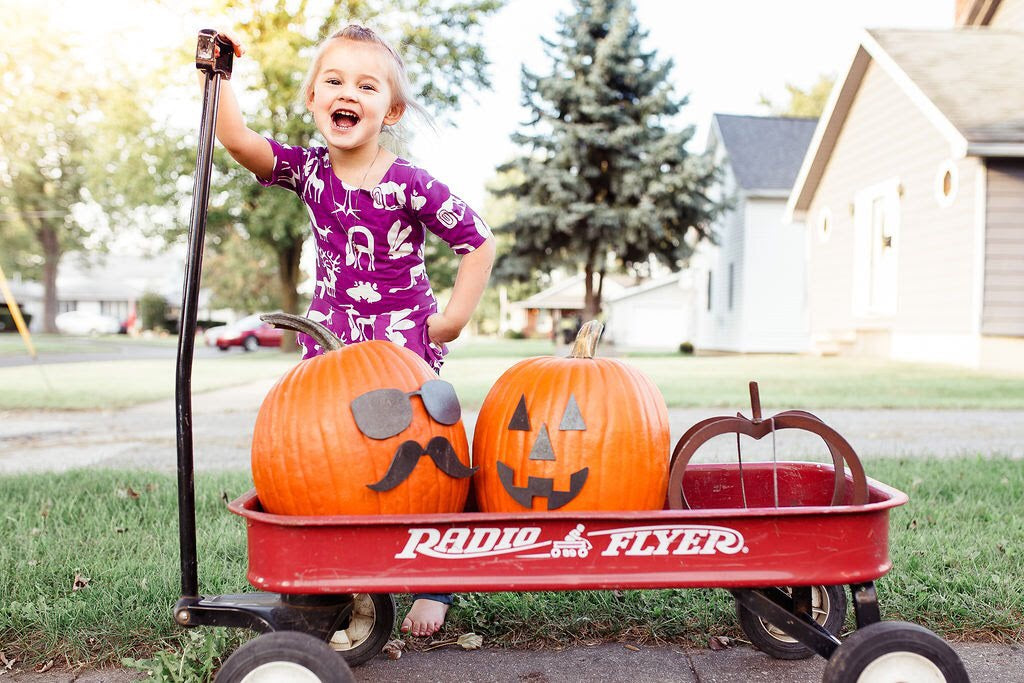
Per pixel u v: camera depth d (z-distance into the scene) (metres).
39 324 59.59
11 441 7.38
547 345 37.16
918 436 7.35
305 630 2.27
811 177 20.59
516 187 27.53
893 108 17.09
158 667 2.52
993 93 14.60
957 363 15.16
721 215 27.16
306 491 2.23
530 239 27.02
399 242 2.82
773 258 24.59
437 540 2.06
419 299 2.93
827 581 2.14
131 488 4.66
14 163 28.19
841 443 2.35
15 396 11.05
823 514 2.12
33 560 3.41
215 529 3.90
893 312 17.44
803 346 24.69
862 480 2.30
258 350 33.94
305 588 2.04
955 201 15.07
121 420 8.95
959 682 2.12
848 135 19.09
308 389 2.30
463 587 2.06
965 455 5.87
